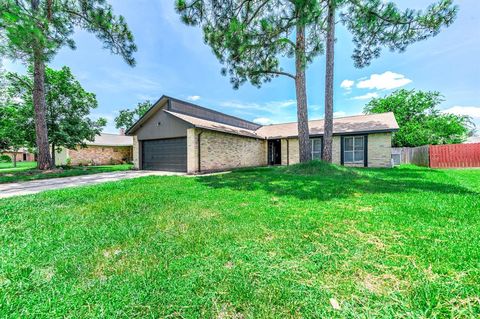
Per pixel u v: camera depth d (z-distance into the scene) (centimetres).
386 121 1303
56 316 137
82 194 483
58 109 1386
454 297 145
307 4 593
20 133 1235
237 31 709
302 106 920
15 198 450
